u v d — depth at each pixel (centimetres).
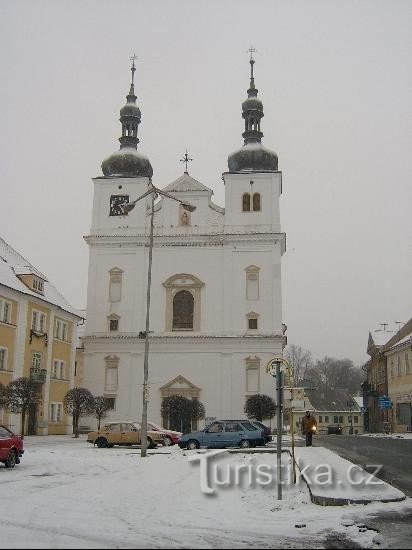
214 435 3288
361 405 9538
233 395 5709
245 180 6188
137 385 5850
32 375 4753
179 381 5784
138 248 6138
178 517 1150
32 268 5319
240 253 6012
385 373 6675
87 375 5931
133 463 2286
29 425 4822
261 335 5775
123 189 6316
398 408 6041
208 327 5903
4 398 4072
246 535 1003
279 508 1235
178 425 5553
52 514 1162
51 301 5228
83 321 6606
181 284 6016
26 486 1577
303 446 3253
